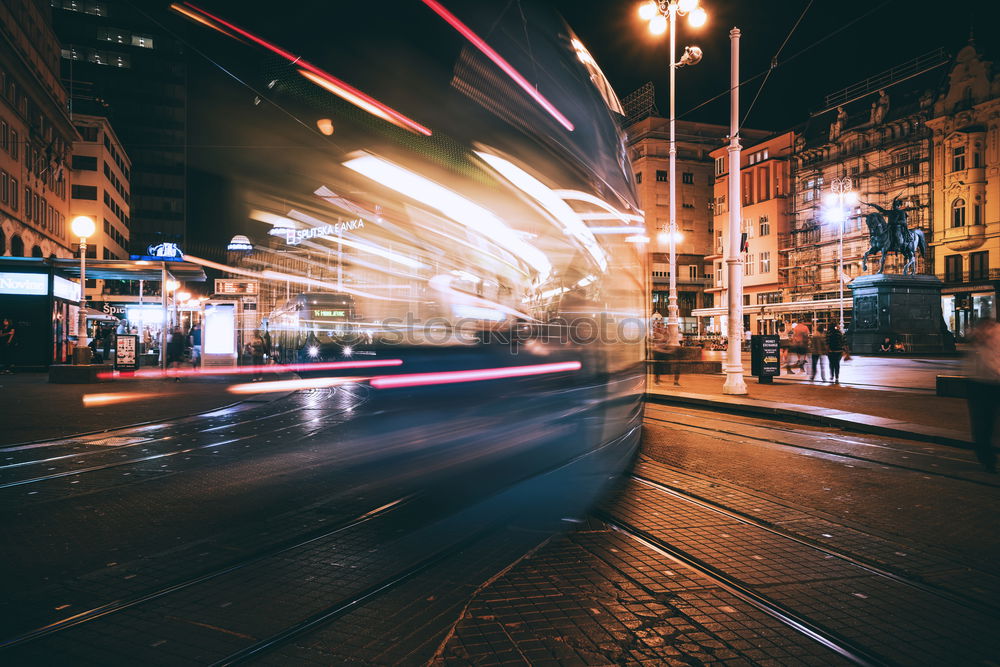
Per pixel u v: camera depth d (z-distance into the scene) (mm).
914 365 26547
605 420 7180
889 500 5348
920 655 2775
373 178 11930
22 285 22219
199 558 3943
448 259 10336
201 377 21047
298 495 5457
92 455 7371
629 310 7340
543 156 7867
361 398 13414
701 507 5039
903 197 50625
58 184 47438
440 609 3201
